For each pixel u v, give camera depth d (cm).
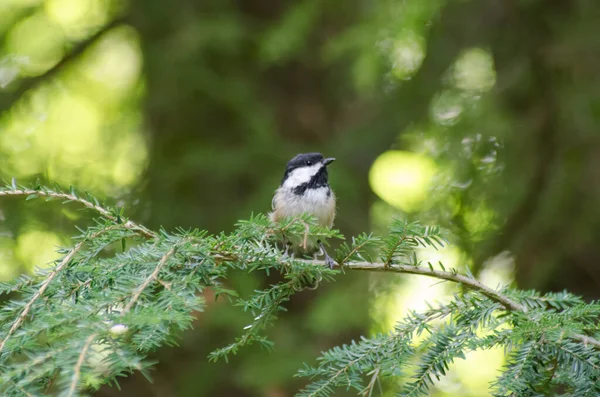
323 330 988
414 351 450
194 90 1158
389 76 1165
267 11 1231
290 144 1195
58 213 1063
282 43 1072
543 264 1087
